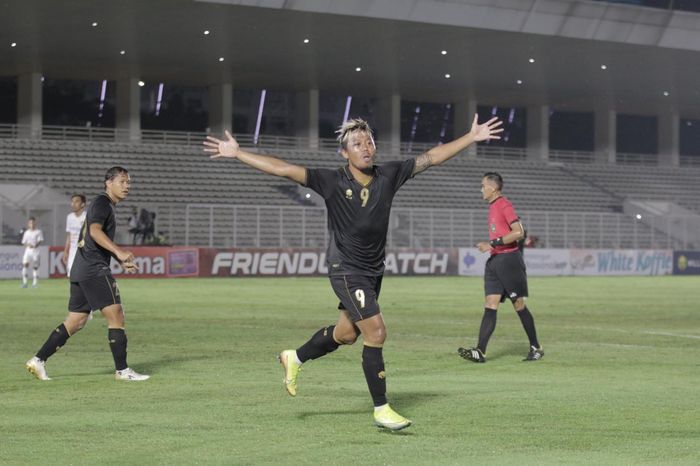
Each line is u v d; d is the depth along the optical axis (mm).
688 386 12219
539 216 59531
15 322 21953
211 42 55312
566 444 8562
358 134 8930
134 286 40875
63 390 11523
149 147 61562
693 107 78875
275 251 51938
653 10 54625
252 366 13938
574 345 17625
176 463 7750
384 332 9031
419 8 49750
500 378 12938
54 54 58219
